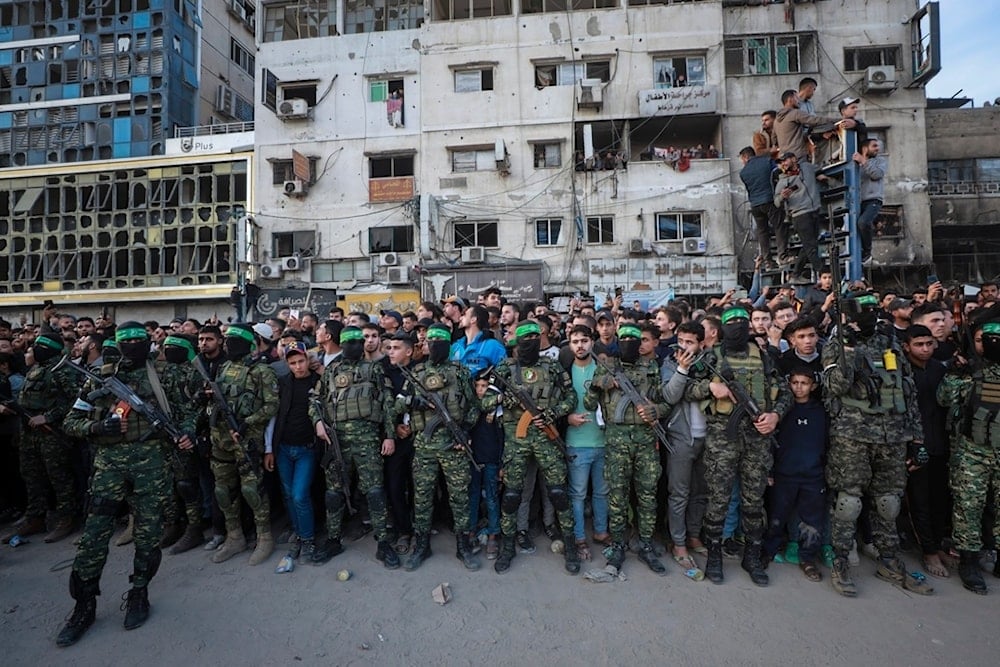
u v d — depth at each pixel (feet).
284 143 66.33
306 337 20.54
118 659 10.39
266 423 14.46
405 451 15.56
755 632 10.98
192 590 12.93
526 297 59.67
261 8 69.00
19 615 11.95
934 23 56.49
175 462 14.39
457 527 14.10
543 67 64.34
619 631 11.09
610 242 61.21
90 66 72.13
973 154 62.54
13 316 69.21
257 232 65.87
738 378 12.96
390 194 64.34
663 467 15.07
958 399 12.91
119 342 12.21
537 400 13.60
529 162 63.05
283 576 13.58
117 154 70.59
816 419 13.24
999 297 19.79
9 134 72.43
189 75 74.59
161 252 67.26
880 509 12.66
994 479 12.36
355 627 11.35
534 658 10.30
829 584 12.84
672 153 62.44
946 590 12.54
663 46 62.03
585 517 16.11
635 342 13.65
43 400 15.79
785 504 13.19
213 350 16.67
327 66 66.28
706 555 14.42
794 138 22.56
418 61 65.41
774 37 61.57
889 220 58.70
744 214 59.88
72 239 68.49
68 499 16.38
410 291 63.10
